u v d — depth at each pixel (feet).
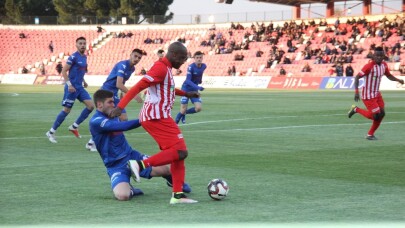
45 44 375.45
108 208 34.63
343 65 262.26
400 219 31.42
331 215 32.48
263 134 76.48
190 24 350.02
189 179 44.57
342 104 137.39
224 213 33.17
